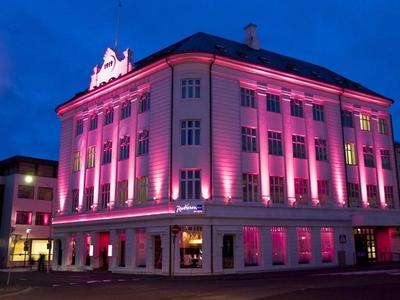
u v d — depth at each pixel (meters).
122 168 37.12
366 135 42.91
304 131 37.97
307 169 37.28
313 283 21.00
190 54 32.56
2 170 64.06
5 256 57.31
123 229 35.53
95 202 39.19
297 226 35.22
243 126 34.12
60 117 47.50
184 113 32.16
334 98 41.00
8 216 58.53
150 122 34.56
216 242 30.42
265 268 32.47
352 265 37.44
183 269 29.84
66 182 44.09
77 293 19.17
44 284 25.22
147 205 33.19
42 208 60.94
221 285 21.69
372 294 15.48
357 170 41.06
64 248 42.28
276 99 36.84
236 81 34.31
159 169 32.78
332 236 37.53
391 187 43.78
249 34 42.28
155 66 34.47
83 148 42.44
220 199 31.27
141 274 32.12
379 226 40.19
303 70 42.31
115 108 39.16
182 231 30.53
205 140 31.73
